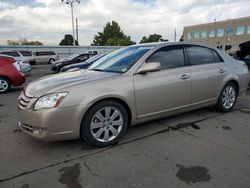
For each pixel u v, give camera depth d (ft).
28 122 10.00
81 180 8.42
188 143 11.27
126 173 8.80
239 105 18.10
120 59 13.03
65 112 9.75
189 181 8.27
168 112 12.83
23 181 8.39
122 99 10.97
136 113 11.62
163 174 8.70
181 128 13.17
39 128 9.77
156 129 13.01
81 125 10.31
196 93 13.79
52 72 53.98
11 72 26.53
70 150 10.69
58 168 9.22
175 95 12.80
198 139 11.71
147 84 11.69
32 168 9.24
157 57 12.46
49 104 9.62
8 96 24.14
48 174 8.81
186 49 13.75
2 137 12.25
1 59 26.71
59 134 9.86
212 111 16.28
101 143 10.82
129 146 11.02
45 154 10.35
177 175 8.63
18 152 10.55
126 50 14.08
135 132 12.62
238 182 8.16
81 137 10.81
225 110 15.83
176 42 13.58
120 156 10.09
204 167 9.12
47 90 9.93
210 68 14.46
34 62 85.30
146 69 11.41
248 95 21.89
